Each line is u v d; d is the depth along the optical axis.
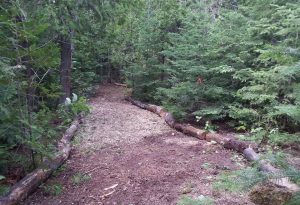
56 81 8.77
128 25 15.29
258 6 8.63
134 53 15.10
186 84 8.21
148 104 11.42
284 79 6.21
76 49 13.42
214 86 8.06
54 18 7.36
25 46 5.42
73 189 4.60
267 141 6.18
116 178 4.88
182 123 8.08
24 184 4.30
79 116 8.61
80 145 6.68
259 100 6.85
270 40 8.20
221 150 6.09
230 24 8.87
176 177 4.77
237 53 8.48
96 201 4.20
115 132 7.72
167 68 9.84
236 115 7.39
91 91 14.41
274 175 2.50
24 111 4.75
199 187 4.33
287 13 7.29
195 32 8.56
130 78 13.64
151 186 4.52
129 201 4.12
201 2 10.98
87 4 8.87
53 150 5.39
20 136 4.62
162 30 12.23
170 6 12.41
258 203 3.58
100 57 17.48
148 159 5.68
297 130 6.64
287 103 6.50
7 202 3.88
